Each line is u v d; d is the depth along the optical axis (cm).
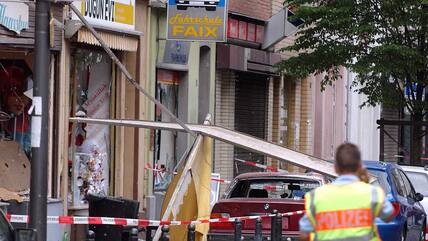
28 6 3325
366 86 5678
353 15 5341
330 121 7525
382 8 5303
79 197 3938
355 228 1641
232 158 5600
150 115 4500
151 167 4512
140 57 4325
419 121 5706
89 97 4022
